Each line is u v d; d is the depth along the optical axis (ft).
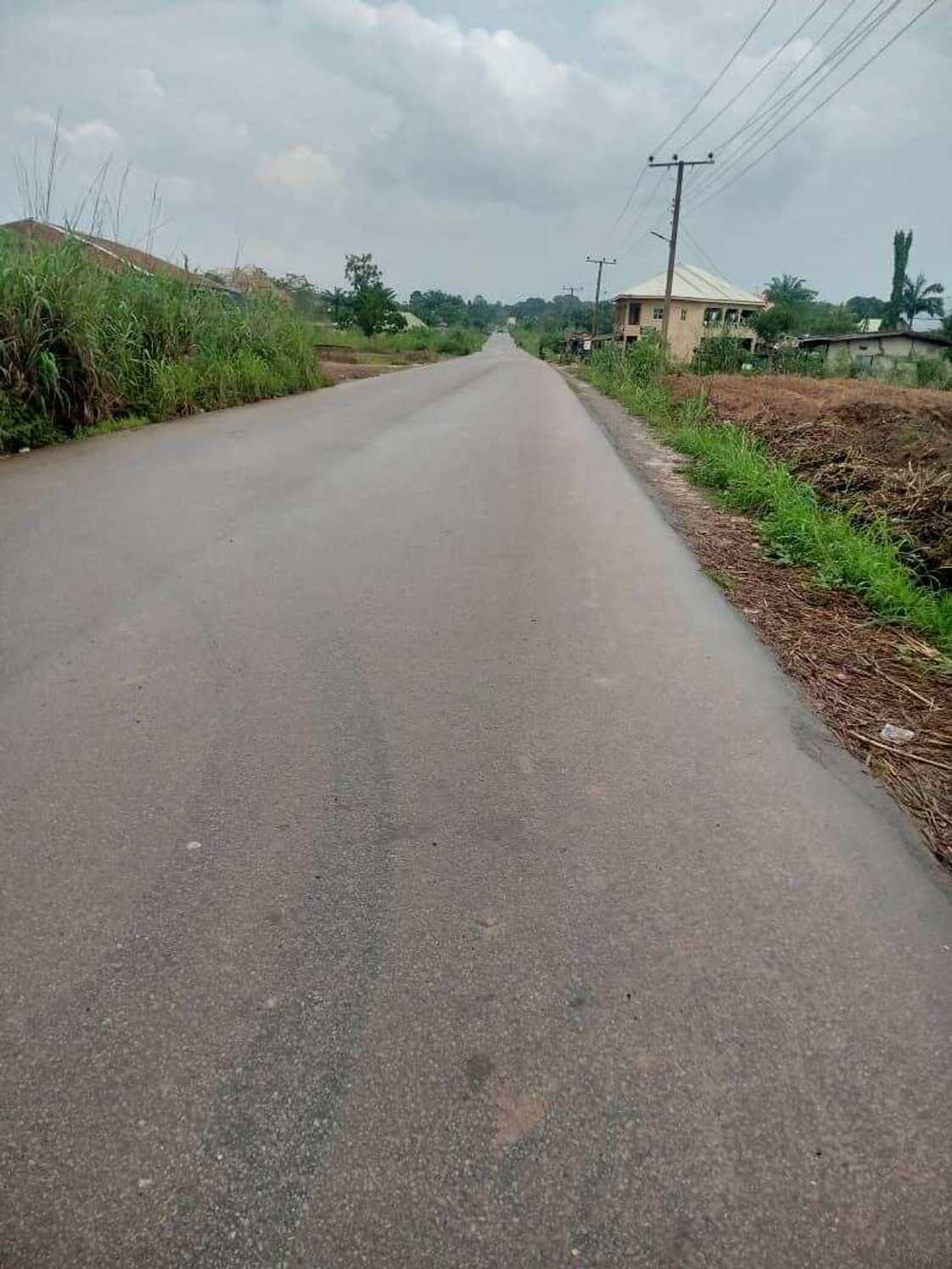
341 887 6.43
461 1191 4.25
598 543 16.93
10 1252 3.88
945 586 16.30
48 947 5.72
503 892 6.45
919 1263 4.01
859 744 9.10
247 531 15.96
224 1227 4.04
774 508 19.88
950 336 158.51
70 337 25.22
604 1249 4.02
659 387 55.06
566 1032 5.21
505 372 87.92
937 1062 5.10
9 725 8.54
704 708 9.70
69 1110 4.58
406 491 20.63
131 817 7.16
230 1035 5.09
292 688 9.66
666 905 6.38
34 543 14.47
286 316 47.24
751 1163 4.46
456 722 9.05
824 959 5.90
